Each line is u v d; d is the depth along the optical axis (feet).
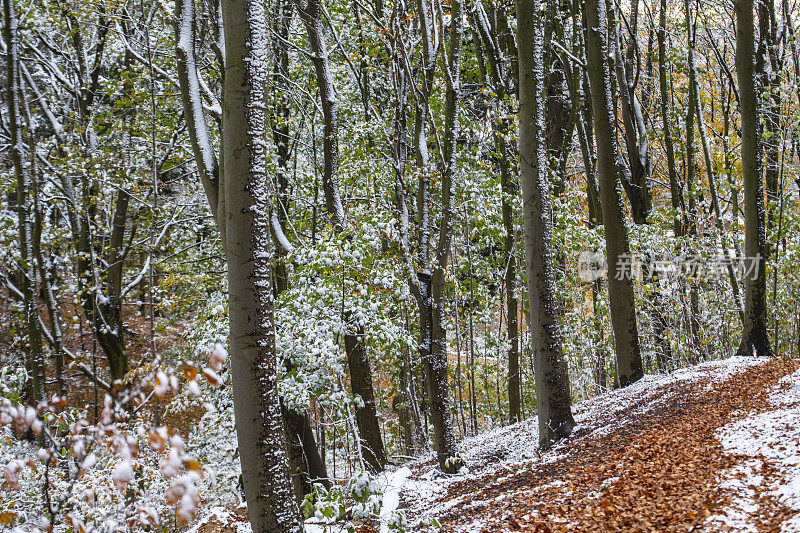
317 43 39.60
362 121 48.57
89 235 42.14
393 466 43.27
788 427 24.36
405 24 38.04
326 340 29.37
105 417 13.39
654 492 21.33
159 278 49.88
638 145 54.85
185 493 11.29
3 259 41.70
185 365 12.25
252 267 18.74
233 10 18.56
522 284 50.70
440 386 34.12
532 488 26.18
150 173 45.47
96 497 22.03
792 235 56.18
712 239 54.08
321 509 18.33
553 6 37.78
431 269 33.73
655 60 64.85
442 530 23.98
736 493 19.48
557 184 51.62
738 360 42.86
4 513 14.19
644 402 36.11
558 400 33.30
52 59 49.98
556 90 57.11
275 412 19.08
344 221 38.65
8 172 43.96
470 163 46.91
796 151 55.01
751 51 41.86
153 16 42.16
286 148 48.91
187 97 22.29
